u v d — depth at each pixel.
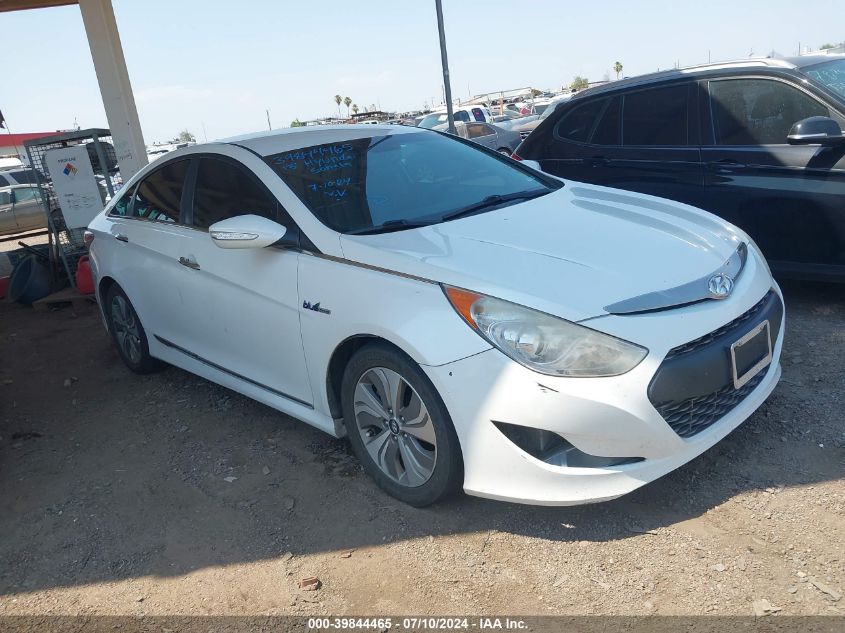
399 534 2.99
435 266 2.95
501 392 2.69
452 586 2.66
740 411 2.98
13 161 26.02
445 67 11.08
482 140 19.55
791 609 2.35
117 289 5.05
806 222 4.69
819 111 4.64
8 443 4.41
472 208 3.67
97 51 8.31
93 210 7.86
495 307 2.74
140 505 3.49
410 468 3.08
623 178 5.61
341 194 3.63
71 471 3.94
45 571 3.07
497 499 2.80
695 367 2.73
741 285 3.06
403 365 2.92
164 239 4.37
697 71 5.26
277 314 3.54
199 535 3.18
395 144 4.19
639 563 2.65
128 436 4.28
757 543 2.67
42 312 7.73
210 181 4.13
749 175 4.89
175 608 2.74
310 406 3.59
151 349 4.88
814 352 4.16
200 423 4.32
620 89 5.70
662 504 2.96
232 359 4.05
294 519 3.20
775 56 5.27
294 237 3.46
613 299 2.73
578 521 2.93
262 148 3.97
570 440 2.65
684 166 5.23
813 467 3.07
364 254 3.17
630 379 2.61
